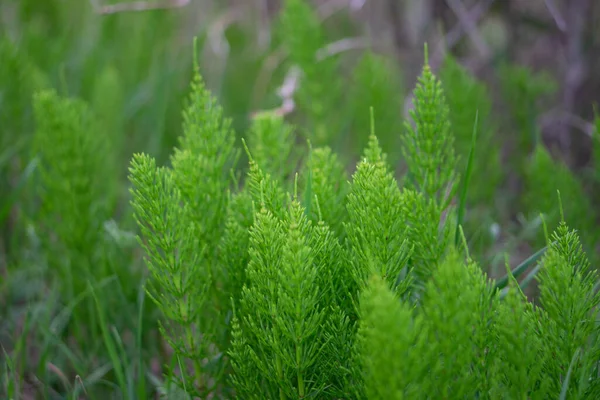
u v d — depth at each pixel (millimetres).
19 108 2143
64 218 1772
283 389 1387
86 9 3113
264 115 1624
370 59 2080
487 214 1901
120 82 2717
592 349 1354
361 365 1333
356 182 1375
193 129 1535
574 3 2340
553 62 2705
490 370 1311
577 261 1395
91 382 1647
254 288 1376
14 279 1877
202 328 1525
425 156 1497
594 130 1768
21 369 1644
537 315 1364
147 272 1765
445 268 1268
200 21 3242
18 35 2869
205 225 1515
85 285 1811
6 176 2104
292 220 1337
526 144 2156
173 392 1545
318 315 1354
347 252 1401
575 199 1766
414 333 1248
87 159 1761
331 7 2986
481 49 2400
